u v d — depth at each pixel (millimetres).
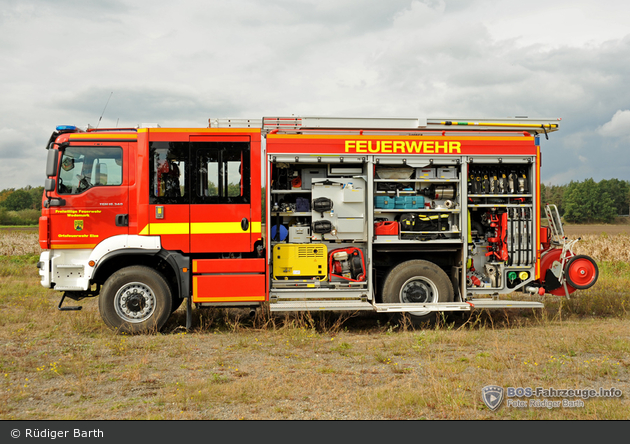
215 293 6738
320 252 7062
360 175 7105
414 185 7332
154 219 6688
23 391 4469
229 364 5328
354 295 7102
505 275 7355
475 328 7215
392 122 7227
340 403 4133
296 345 6125
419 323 7199
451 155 7141
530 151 7266
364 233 7098
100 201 6691
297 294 6973
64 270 6656
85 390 4484
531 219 7332
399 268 7133
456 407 3936
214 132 6809
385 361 5395
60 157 6695
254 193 6844
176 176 6754
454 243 7246
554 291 7539
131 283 6652
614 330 6801
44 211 6664
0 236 24141
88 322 7266
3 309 8578
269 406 4070
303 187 7129
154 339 6414
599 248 18031
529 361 5293
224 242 6785
